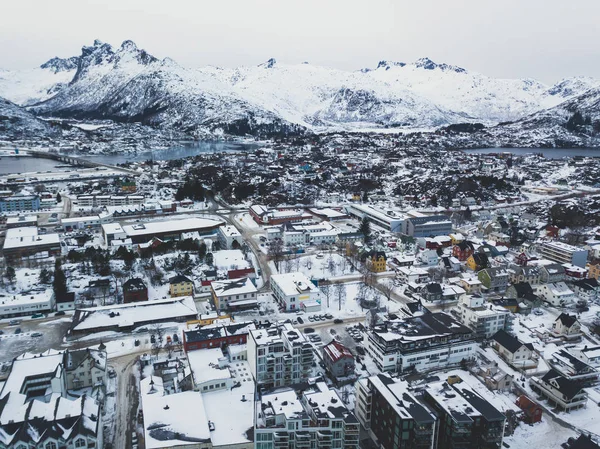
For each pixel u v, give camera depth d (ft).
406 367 485.97
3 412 364.58
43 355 449.89
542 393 452.35
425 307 624.18
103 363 456.86
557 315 631.97
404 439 348.59
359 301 652.07
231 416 394.11
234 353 480.23
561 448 382.83
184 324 579.48
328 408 359.66
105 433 392.06
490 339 554.05
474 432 349.82
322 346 535.19
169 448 349.82
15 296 615.16
